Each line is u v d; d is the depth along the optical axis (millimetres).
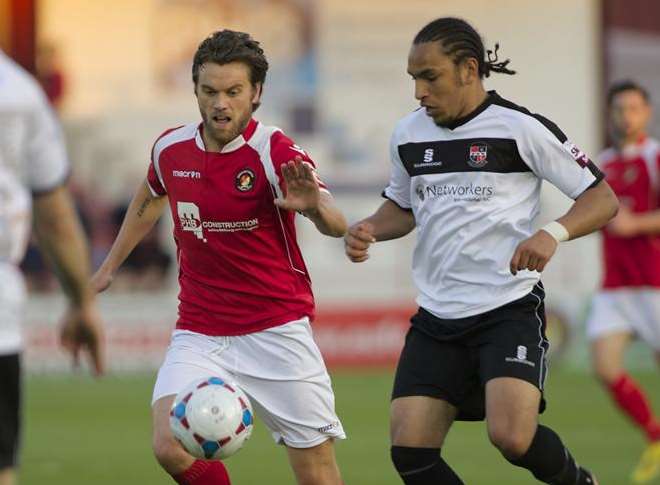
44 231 15703
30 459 32281
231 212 18578
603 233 32125
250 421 17938
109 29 62031
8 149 14984
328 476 19562
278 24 61938
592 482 19719
